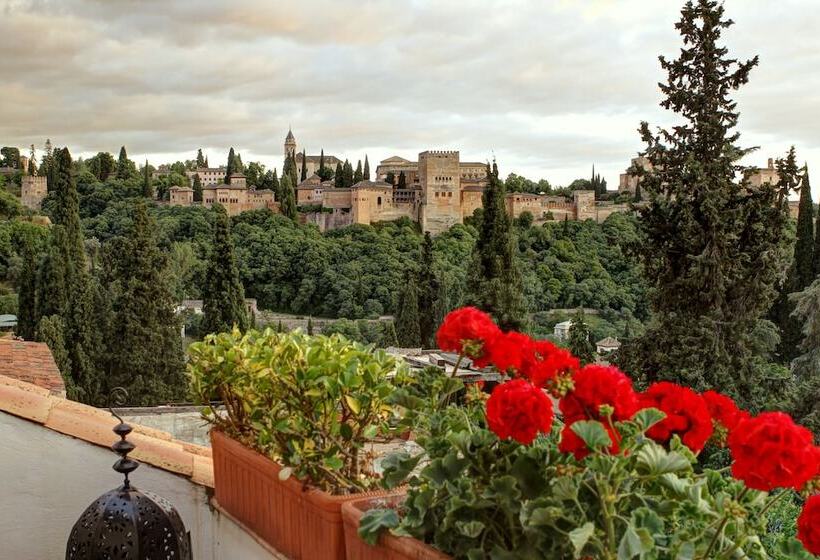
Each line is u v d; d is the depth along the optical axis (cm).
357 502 224
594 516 172
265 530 273
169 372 2964
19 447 306
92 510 245
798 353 2919
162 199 10594
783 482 156
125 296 2916
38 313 3691
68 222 4466
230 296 3366
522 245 8169
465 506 179
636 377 1388
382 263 7694
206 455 368
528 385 174
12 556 304
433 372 229
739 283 1366
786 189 1380
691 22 1405
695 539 171
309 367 250
